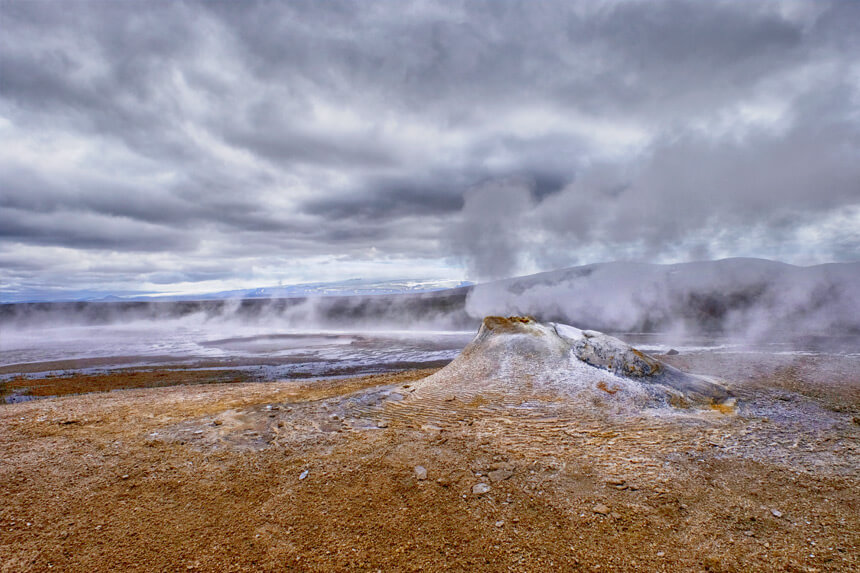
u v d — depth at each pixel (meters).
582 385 9.24
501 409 8.48
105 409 9.79
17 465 6.38
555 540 4.18
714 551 3.91
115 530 4.60
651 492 5.02
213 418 8.66
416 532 4.40
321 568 3.87
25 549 4.29
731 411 8.12
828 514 4.42
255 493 5.36
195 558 4.08
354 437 7.22
